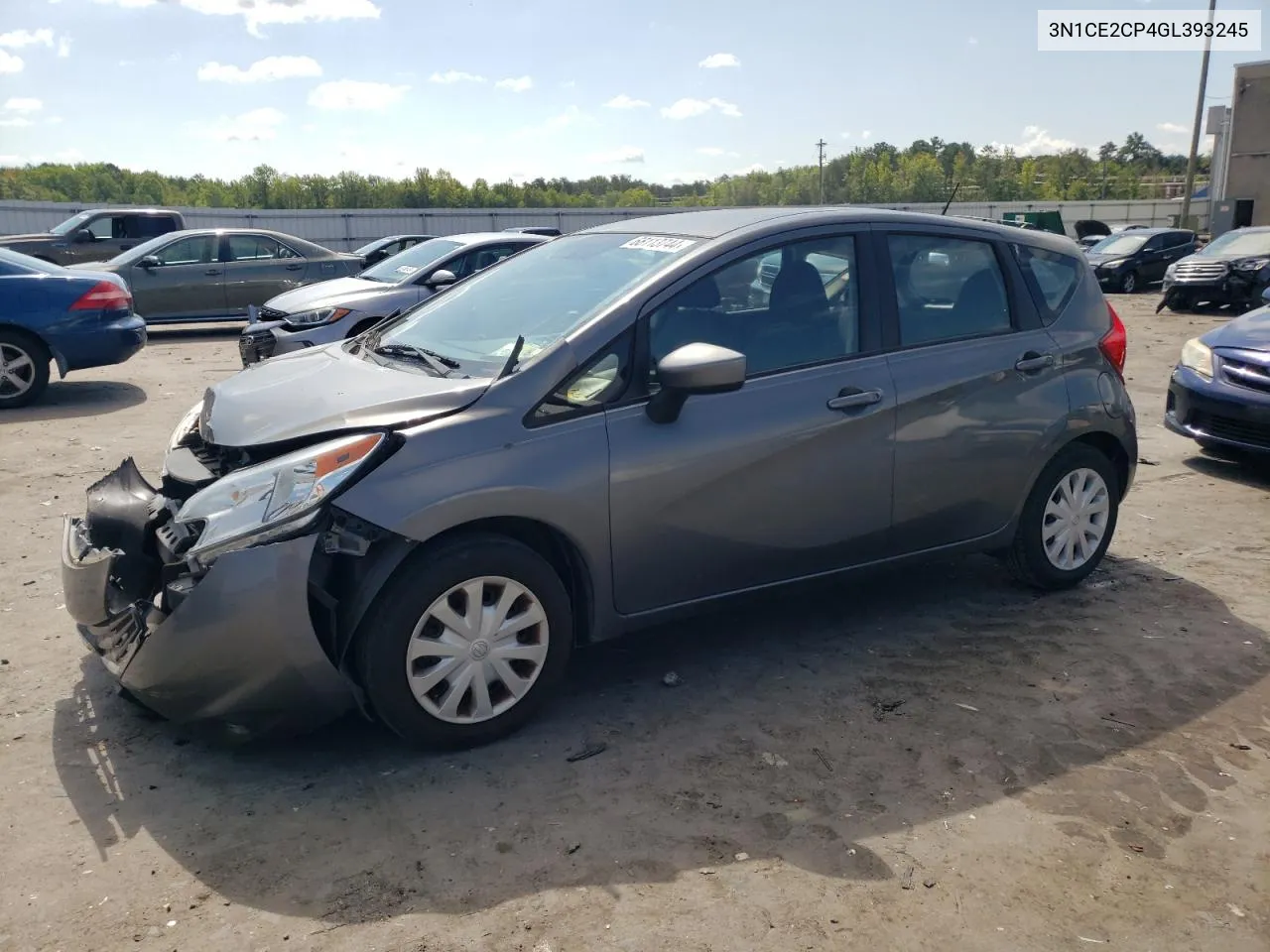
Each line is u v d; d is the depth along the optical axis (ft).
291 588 10.17
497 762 11.13
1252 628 14.87
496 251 35.29
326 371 12.65
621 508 11.64
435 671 10.85
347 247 142.72
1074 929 8.59
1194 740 11.71
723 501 12.33
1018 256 15.47
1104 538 16.38
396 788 10.59
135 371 39.78
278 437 10.84
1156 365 42.42
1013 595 16.10
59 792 10.50
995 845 9.72
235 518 10.35
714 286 12.64
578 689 12.92
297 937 8.39
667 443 11.87
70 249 61.77
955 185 17.26
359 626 10.66
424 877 9.16
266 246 52.54
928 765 11.12
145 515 11.89
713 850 9.58
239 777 10.80
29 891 8.96
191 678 10.36
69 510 20.45
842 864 9.39
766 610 15.49
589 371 11.65
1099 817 10.19
